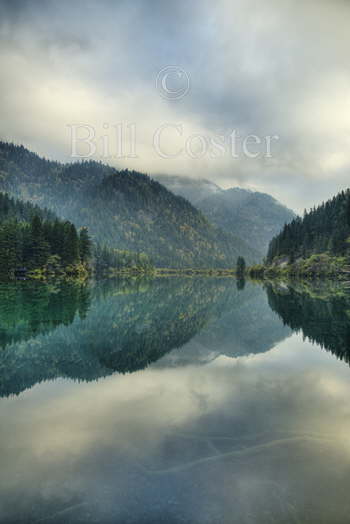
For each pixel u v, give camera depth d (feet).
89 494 20.66
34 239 344.69
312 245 501.56
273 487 20.97
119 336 78.54
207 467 23.40
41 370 50.55
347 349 63.05
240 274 621.72
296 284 319.47
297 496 20.18
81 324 93.56
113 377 46.96
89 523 18.25
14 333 79.87
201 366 52.47
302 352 60.90
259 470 22.86
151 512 18.98
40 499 20.21
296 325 91.76
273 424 30.42
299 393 39.19
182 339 75.77
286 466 23.39
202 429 29.53
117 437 28.19
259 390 40.52
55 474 22.75
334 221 524.52
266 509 19.02
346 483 21.34
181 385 42.96
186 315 117.91
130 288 276.41
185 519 18.40
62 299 159.63
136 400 37.45
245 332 83.97
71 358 57.98
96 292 215.51
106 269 586.86
